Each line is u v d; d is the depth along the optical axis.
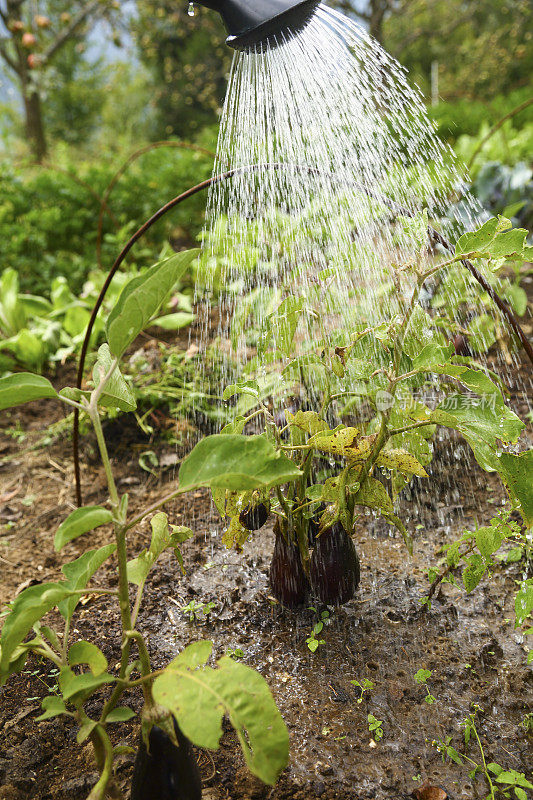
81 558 0.94
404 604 1.19
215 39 7.09
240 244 1.59
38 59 4.28
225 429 1.09
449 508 1.39
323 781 0.95
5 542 1.44
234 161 1.20
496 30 7.13
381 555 1.29
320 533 1.08
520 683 1.06
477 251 0.97
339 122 1.10
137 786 0.87
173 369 1.81
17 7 4.42
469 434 1.00
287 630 1.16
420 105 1.13
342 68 1.07
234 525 1.08
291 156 1.13
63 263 2.67
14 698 1.09
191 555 1.33
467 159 3.18
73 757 1.00
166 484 1.57
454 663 1.09
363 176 1.15
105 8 4.63
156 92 7.50
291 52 1.04
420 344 1.08
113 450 1.69
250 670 0.80
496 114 4.15
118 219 2.85
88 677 0.84
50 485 1.61
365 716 1.03
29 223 2.72
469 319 1.66
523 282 2.35
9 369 2.06
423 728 1.01
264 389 1.32
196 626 1.18
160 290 0.84
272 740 0.77
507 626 1.15
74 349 2.08
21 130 7.25
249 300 1.60
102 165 3.22
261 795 0.94
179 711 0.77
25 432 1.82
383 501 1.05
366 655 1.11
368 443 1.01
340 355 1.03
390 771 0.96
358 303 1.25
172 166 3.02
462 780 0.95
